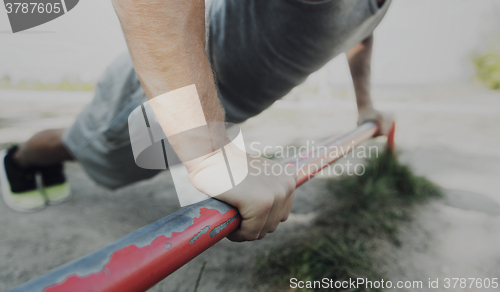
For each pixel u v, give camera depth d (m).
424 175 2.46
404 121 4.88
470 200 2.04
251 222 0.57
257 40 1.14
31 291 0.32
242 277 1.29
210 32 1.21
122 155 1.40
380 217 1.77
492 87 9.48
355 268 1.33
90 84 13.24
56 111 5.43
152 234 0.44
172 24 0.50
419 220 1.77
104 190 2.19
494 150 3.24
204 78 0.58
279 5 1.01
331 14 0.99
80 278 0.35
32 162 1.77
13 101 6.80
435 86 10.59
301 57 1.17
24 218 1.77
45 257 1.42
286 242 1.52
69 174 2.49
